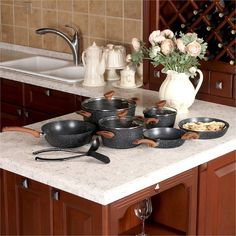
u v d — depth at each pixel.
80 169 2.63
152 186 2.64
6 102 4.52
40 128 3.13
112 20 4.27
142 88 3.94
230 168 3.11
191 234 2.97
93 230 2.56
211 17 3.57
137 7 4.09
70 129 2.97
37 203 2.77
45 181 2.60
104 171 2.61
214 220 3.08
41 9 4.74
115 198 2.45
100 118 2.99
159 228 3.07
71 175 2.57
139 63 3.89
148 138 2.87
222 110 3.48
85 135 2.82
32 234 2.83
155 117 3.02
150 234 3.02
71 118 3.33
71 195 2.61
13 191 2.85
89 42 4.46
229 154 3.09
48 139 2.84
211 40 3.62
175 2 3.75
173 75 3.35
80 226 2.62
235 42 3.50
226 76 3.55
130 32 4.18
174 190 2.97
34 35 4.87
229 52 3.52
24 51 4.97
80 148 2.87
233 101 3.56
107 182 2.50
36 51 4.88
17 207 2.86
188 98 3.37
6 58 4.72
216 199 3.06
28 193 2.79
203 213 2.99
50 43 4.77
